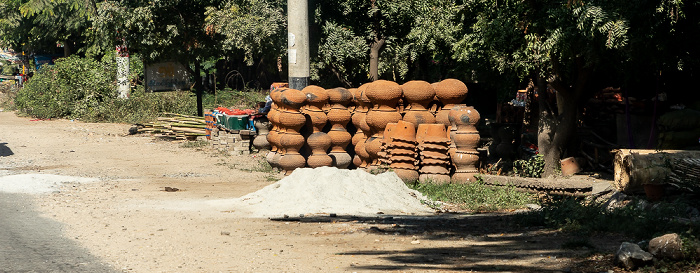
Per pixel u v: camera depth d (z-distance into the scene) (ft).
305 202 45.39
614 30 45.91
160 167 70.03
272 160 62.90
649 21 46.75
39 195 50.75
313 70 89.15
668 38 48.11
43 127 111.24
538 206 48.08
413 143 55.62
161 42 105.60
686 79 62.49
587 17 46.68
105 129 108.99
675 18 45.47
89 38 161.48
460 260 27.68
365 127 59.98
